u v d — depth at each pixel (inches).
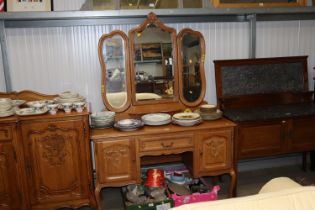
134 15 100.8
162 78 107.2
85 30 108.5
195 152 95.0
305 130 106.0
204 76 110.2
